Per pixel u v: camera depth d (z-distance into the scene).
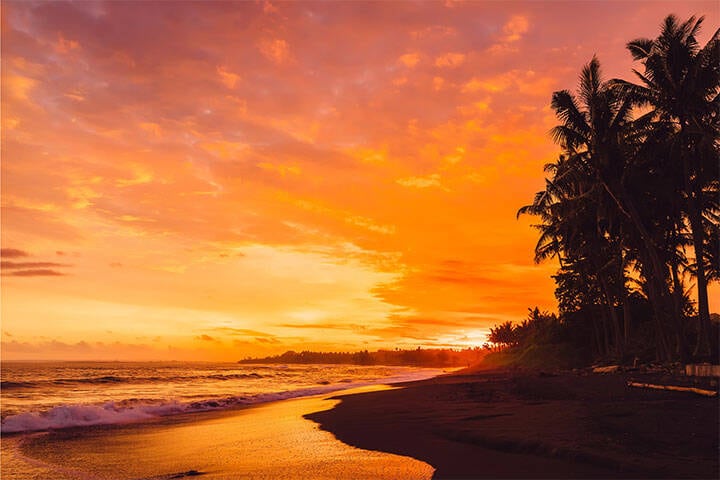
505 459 8.47
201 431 15.10
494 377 38.81
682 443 8.42
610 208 31.05
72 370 99.81
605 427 9.95
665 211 31.36
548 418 11.79
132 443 13.17
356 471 8.41
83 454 11.68
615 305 47.22
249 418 18.19
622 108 29.27
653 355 33.94
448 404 17.89
